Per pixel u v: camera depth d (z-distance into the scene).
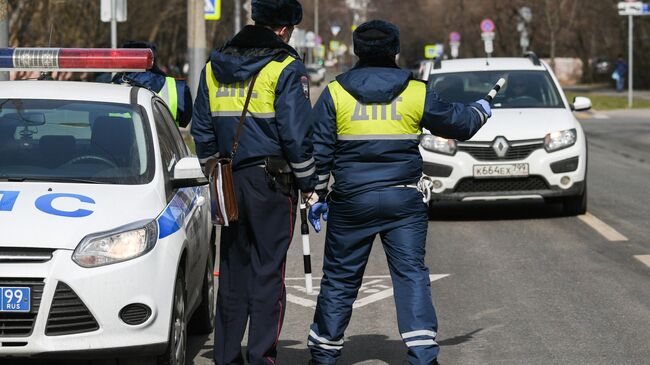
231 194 13.96
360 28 14.77
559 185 29.42
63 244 13.12
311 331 15.17
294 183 14.23
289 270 23.59
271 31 14.01
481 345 16.73
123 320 13.25
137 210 13.98
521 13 134.50
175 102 22.91
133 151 15.35
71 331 13.03
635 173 42.41
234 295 14.39
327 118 14.59
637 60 130.88
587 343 16.78
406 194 14.57
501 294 20.48
